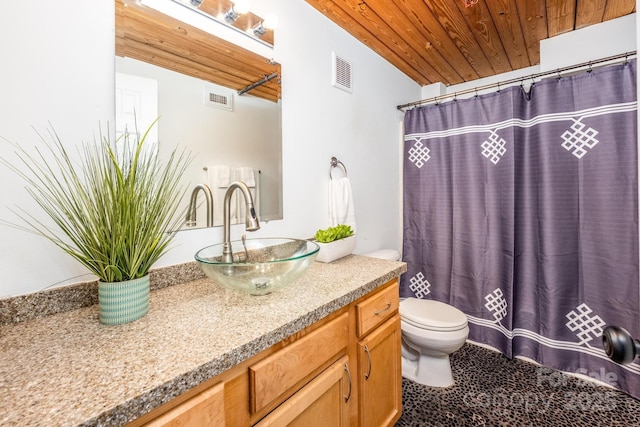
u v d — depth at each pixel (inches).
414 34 74.8
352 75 75.8
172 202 39.1
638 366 58.6
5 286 31.1
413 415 56.5
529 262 72.7
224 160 49.5
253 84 53.4
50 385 20.6
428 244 90.3
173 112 43.6
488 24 70.6
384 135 89.4
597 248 63.4
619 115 60.1
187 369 22.5
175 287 42.0
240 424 26.8
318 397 34.4
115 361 23.6
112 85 38.1
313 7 64.0
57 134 34.1
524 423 53.7
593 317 64.4
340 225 61.7
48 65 33.4
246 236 52.7
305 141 63.4
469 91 80.8
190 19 45.2
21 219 32.0
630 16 68.5
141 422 20.5
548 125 68.5
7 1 30.9
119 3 38.6
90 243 29.8
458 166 83.2
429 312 67.4
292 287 41.9
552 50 77.0
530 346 72.9
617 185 60.6
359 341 42.6
